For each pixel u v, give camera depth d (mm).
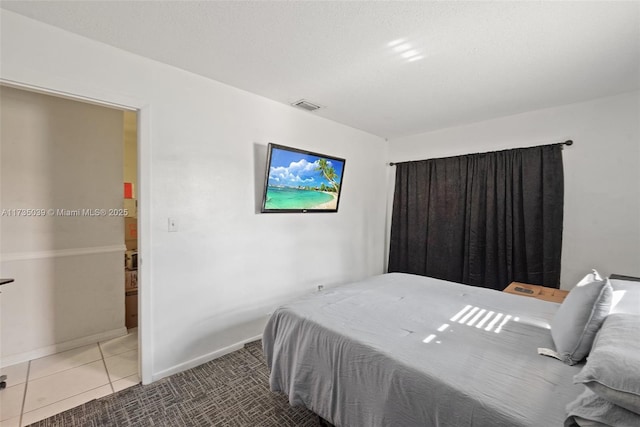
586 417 840
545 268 2809
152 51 1941
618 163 2525
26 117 2350
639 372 792
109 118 2760
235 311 2578
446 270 3525
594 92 2475
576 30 1627
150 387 2041
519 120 3053
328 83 2400
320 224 3363
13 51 1562
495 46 1813
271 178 2689
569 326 1291
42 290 2436
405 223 3957
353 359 1368
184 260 2244
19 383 2074
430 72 2178
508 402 978
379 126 3602
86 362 2359
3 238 2271
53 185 2477
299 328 1676
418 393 1120
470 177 3344
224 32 1727
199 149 2303
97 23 1646
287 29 1688
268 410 1821
